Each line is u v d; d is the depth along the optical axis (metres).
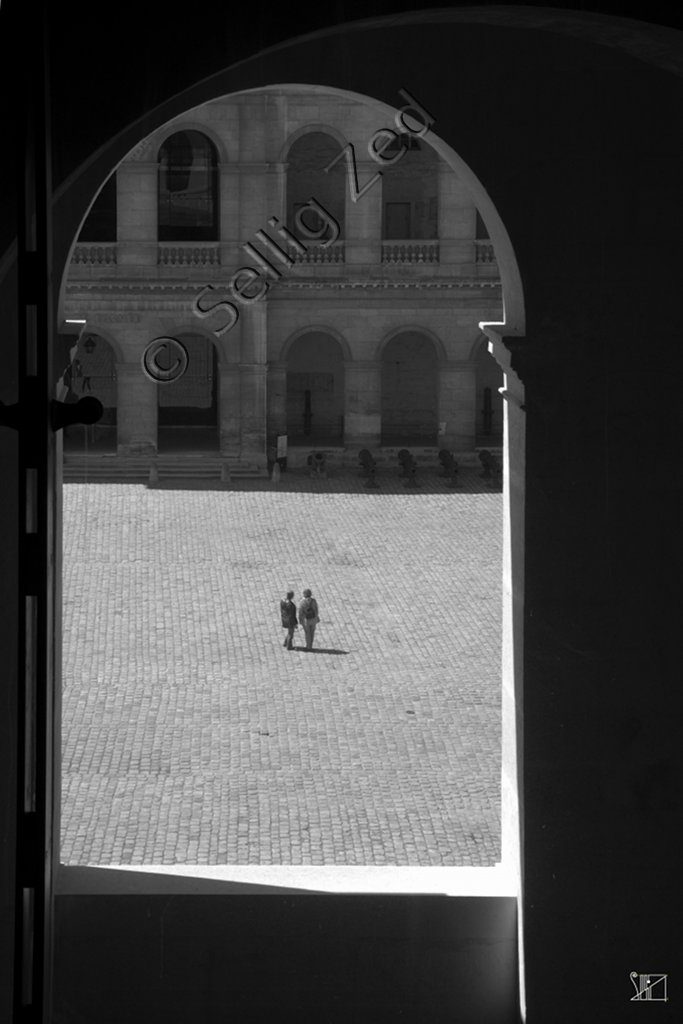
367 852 21.34
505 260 12.86
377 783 24.30
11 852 12.22
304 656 31.70
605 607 12.80
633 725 12.86
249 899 12.63
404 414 58.75
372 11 10.09
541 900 12.77
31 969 6.19
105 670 30.47
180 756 25.50
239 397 51.28
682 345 12.63
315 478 50.53
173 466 50.50
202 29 10.54
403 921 12.75
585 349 12.61
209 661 31.27
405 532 42.94
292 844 21.64
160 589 36.59
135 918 12.57
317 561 39.59
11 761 12.22
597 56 12.39
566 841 12.85
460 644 32.59
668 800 12.88
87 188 11.29
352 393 52.66
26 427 6.33
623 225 12.53
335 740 26.47
